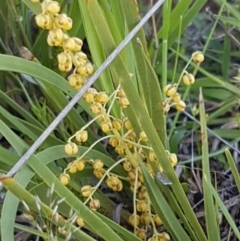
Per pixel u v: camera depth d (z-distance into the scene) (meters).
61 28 0.14
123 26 0.20
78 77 0.16
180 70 0.29
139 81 0.18
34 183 0.18
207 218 0.16
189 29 0.33
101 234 0.15
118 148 0.18
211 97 0.29
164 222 0.18
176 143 0.25
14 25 0.23
